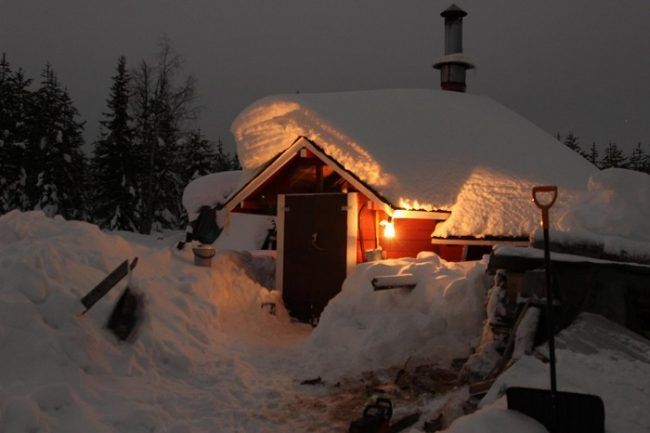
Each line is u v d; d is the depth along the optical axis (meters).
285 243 12.20
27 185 38.44
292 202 12.20
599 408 3.68
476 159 12.88
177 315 8.48
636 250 6.01
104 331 7.00
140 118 40.34
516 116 16.94
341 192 11.65
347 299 9.12
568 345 5.10
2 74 40.56
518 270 6.22
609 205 6.51
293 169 12.63
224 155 60.38
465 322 7.88
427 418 5.71
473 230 10.98
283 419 6.08
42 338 6.21
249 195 12.62
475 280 8.07
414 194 11.04
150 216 38.28
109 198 39.72
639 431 3.77
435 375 7.21
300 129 11.96
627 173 6.65
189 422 5.84
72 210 39.34
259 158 12.80
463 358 7.45
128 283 7.17
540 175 12.94
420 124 13.43
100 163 40.00
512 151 13.95
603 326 5.39
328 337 8.59
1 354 5.84
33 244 8.02
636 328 5.62
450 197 11.60
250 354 8.40
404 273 9.01
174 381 6.94
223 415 6.09
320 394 6.94
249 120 12.69
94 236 9.26
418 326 7.98
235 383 7.09
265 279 12.88
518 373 4.76
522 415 3.89
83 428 5.13
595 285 5.74
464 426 3.81
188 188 17.00
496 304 6.32
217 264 11.57
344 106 12.78
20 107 40.00
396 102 14.34
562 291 5.65
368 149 11.27
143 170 40.66
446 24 17.83
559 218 6.93
